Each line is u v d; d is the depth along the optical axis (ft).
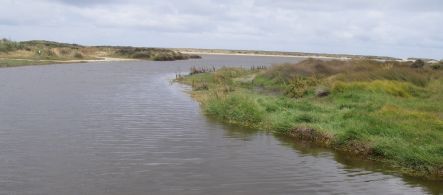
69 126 69.77
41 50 284.00
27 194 39.19
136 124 72.69
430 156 50.08
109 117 78.84
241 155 54.80
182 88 132.77
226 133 67.31
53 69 203.92
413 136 57.11
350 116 69.82
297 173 47.96
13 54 261.44
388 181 46.19
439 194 42.52
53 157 51.42
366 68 129.18
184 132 67.26
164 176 45.44
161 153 54.54
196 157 53.21
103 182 43.04
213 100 90.33
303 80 108.58
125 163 49.75
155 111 86.79
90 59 309.63
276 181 44.98
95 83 143.95
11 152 53.16
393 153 53.26
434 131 59.57
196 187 42.39
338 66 134.31
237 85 127.13
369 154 55.42
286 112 76.43
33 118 75.87
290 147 59.57
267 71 138.41
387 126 60.85
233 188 42.45
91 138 61.72
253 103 80.79
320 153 56.80
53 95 108.37
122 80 158.51
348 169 50.06
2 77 152.76
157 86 138.92
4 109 84.38
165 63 316.40
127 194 39.99
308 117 70.74
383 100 89.61
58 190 40.47
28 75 164.66
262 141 62.69
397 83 105.40
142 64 288.10
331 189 43.14
